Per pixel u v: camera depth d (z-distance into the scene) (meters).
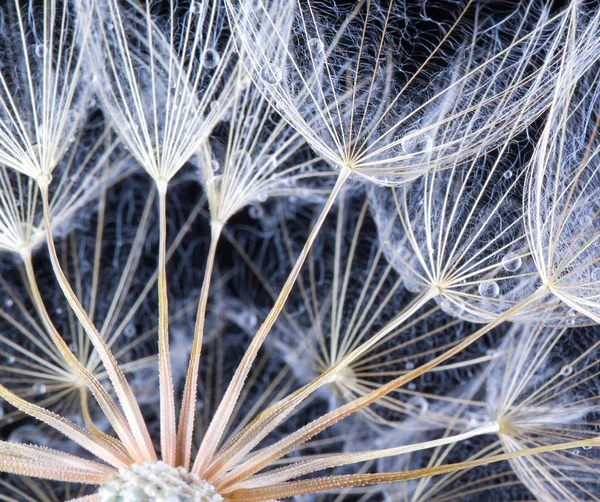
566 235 0.17
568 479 0.19
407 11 0.18
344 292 0.20
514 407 0.19
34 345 0.21
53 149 0.18
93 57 0.19
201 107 0.18
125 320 0.21
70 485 0.21
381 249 0.20
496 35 0.18
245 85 0.19
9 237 0.18
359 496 0.22
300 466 0.18
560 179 0.18
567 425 0.19
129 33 0.19
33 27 0.19
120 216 0.22
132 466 0.17
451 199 0.18
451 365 0.20
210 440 0.18
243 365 0.18
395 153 0.18
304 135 0.18
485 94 0.18
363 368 0.20
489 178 0.18
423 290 0.19
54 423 0.18
